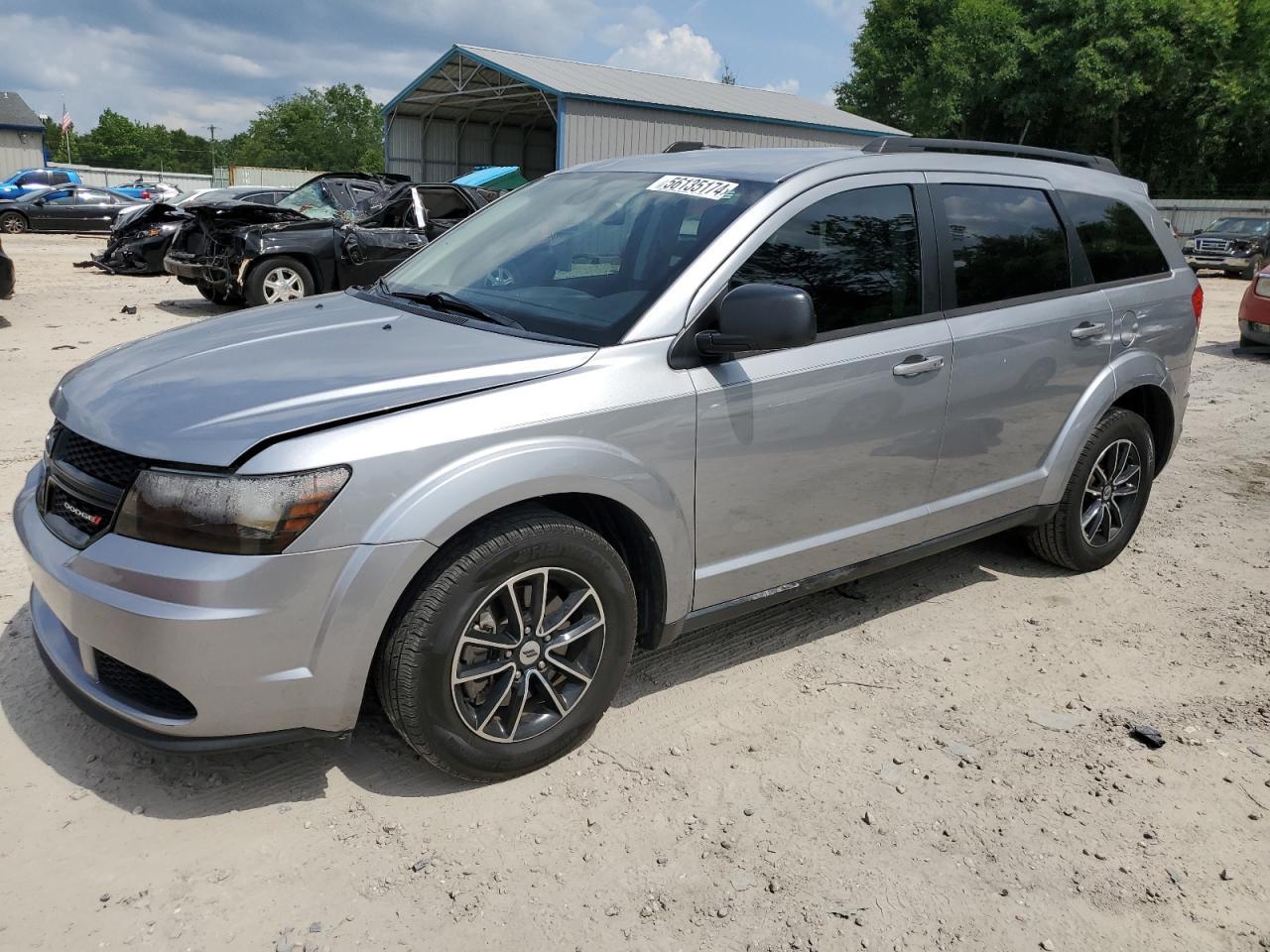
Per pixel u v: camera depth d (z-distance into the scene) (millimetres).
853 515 3508
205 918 2305
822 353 3248
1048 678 3623
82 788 2736
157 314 11766
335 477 2391
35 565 2609
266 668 2400
